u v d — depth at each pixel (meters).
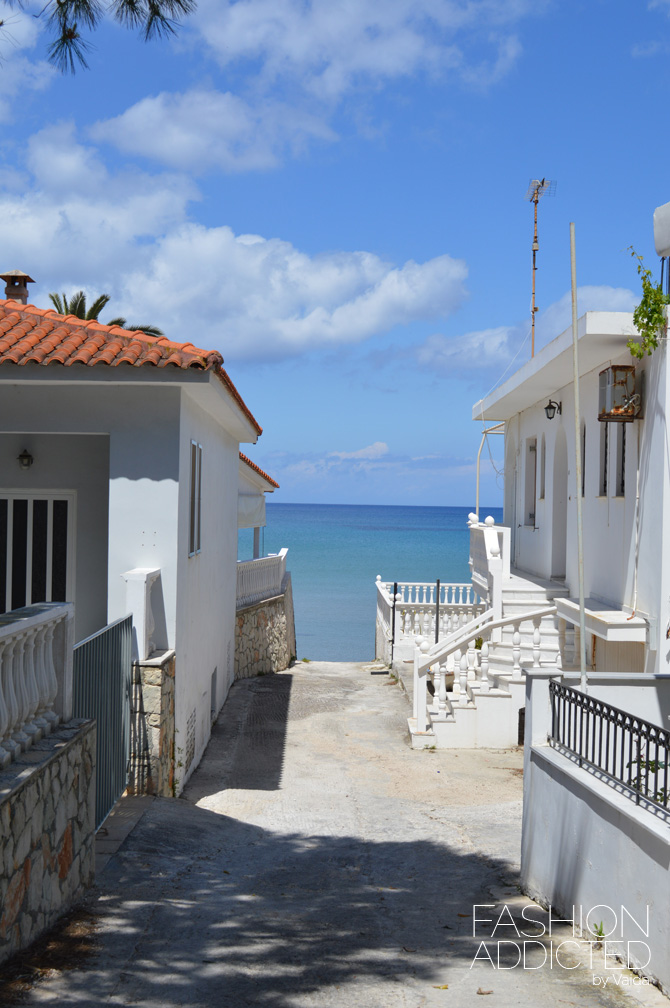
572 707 6.75
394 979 5.04
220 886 6.90
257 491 23.20
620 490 13.36
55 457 11.82
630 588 12.40
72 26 5.50
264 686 18.84
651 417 11.58
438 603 19.16
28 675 5.53
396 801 10.67
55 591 11.79
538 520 19.06
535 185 20.55
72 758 5.89
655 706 7.77
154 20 5.59
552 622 15.13
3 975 4.64
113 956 5.10
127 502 9.88
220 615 15.59
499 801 10.76
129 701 9.02
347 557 96.06
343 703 17.09
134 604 9.14
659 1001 4.68
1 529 11.86
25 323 10.57
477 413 22.09
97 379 9.45
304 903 6.61
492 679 14.16
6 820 4.70
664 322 11.09
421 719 13.93
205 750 13.05
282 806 10.23
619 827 5.42
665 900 4.78
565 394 16.73
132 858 7.29
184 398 10.15
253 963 5.19
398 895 7.01
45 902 5.41
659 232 11.02
